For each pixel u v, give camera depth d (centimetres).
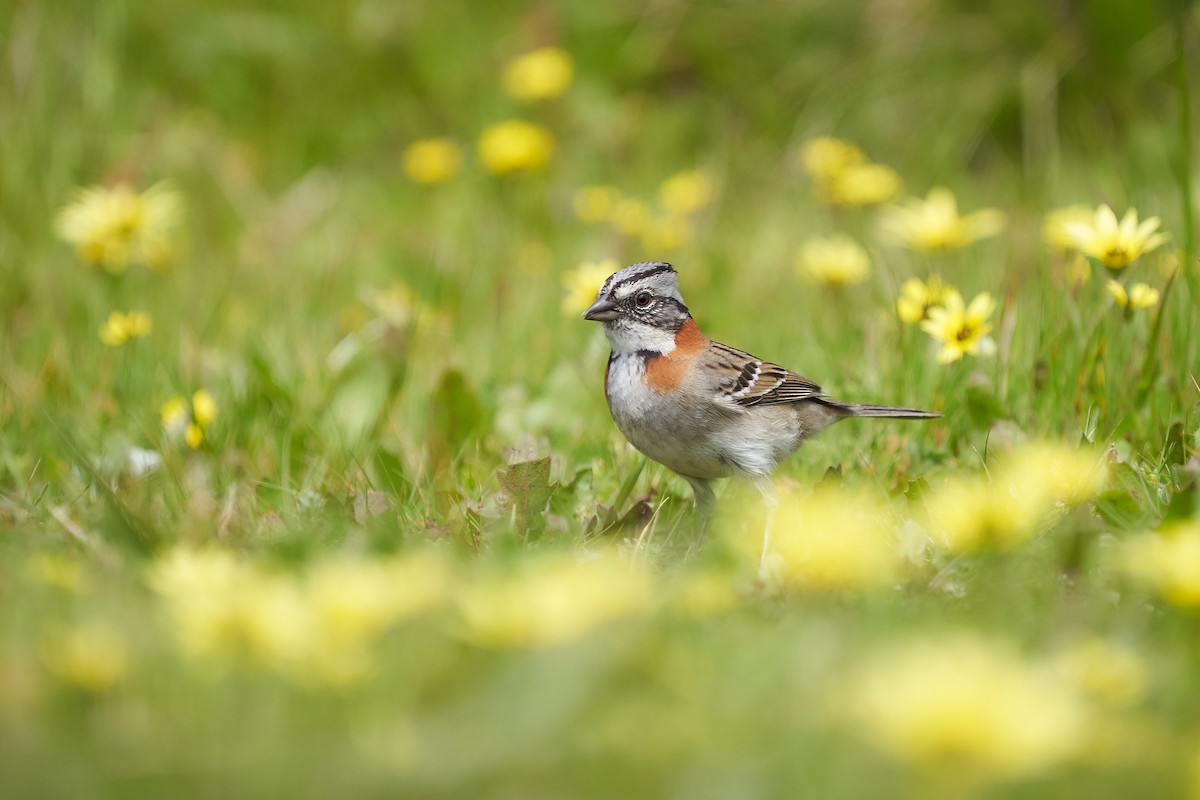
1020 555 632
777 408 875
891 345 1052
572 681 481
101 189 1477
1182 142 1007
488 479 884
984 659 475
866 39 1823
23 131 1518
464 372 1009
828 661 513
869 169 1507
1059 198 1515
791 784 450
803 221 1527
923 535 673
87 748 467
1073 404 902
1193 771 448
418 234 1550
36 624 546
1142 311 962
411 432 1007
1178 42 1023
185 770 457
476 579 628
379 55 1886
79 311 1262
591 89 1859
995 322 1062
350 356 1070
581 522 811
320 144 1833
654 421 870
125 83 1755
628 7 1903
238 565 674
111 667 487
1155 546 569
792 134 1791
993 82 1752
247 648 508
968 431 913
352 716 485
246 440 954
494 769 460
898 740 429
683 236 1445
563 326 1234
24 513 776
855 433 985
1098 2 1692
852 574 608
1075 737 444
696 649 527
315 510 786
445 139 1856
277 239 1497
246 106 1845
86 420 1002
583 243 1510
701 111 1866
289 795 450
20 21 1652
